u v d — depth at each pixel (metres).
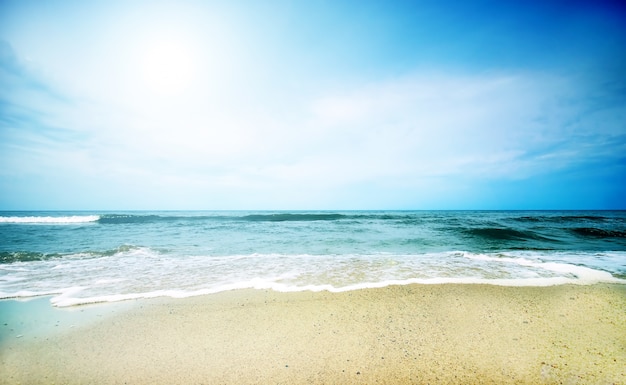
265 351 3.82
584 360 3.55
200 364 3.54
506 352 3.75
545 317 4.83
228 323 4.66
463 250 12.20
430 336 4.20
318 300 5.66
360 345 3.95
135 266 8.79
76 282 6.97
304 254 11.17
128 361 3.61
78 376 3.32
